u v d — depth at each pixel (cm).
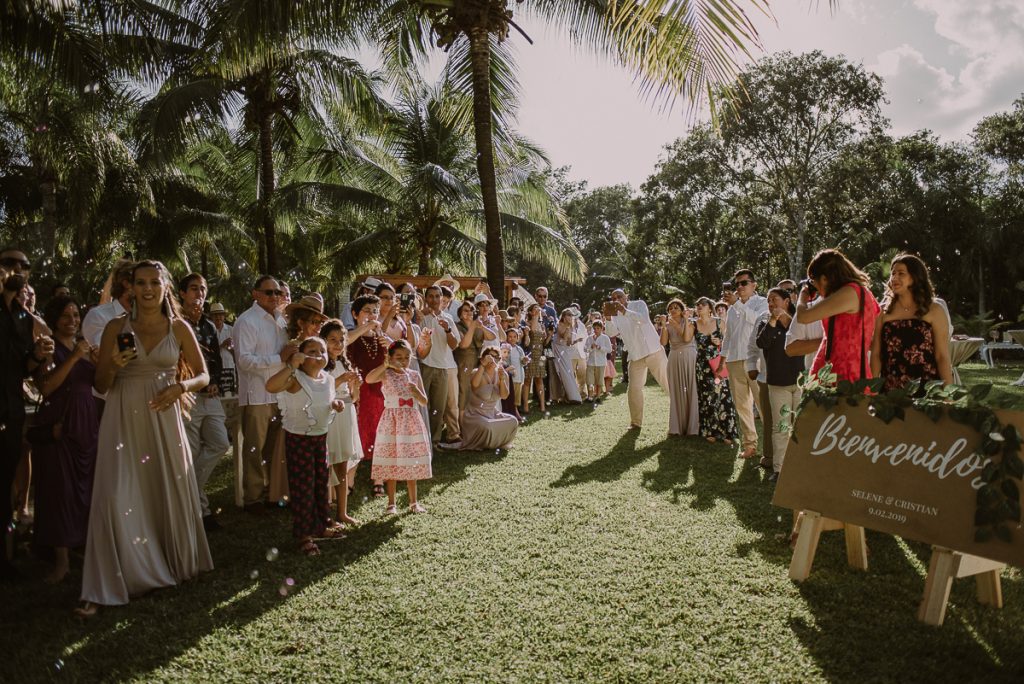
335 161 1756
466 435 780
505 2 1019
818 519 378
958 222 3388
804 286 474
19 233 1939
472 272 1812
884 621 327
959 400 332
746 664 288
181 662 301
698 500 545
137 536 370
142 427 376
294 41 1020
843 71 3120
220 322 702
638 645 308
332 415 471
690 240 3616
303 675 289
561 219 1798
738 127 3212
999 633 312
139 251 2211
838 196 3312
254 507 541
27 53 819
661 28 439
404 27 1162
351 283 1864
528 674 285
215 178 2156
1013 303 3381
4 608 365
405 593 371
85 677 291
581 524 489
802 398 396
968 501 321
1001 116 3438
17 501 541
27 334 424
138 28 1210
